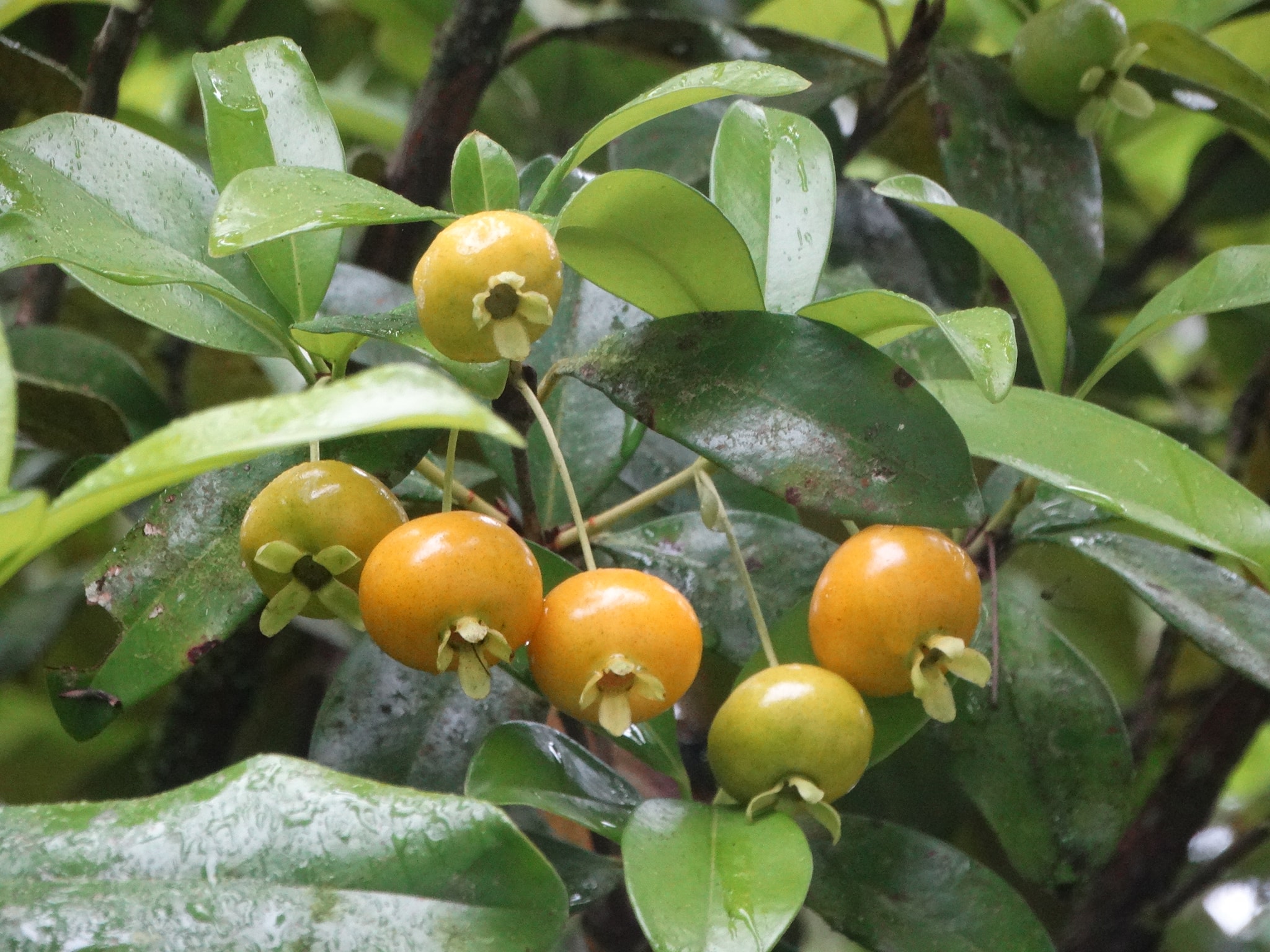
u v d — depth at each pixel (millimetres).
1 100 500
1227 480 386
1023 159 500
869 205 559
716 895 354
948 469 377
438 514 363
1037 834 437
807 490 378
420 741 429
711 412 384
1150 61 523
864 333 397
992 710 443
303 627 562
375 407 313
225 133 411
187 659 386
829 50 572
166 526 394
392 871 344
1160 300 419
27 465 587
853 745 367
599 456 451
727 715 369
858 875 403
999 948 394
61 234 387
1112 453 390
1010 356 360
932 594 369
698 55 589
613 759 500
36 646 558
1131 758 441
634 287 396
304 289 410
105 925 339
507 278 352
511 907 343
